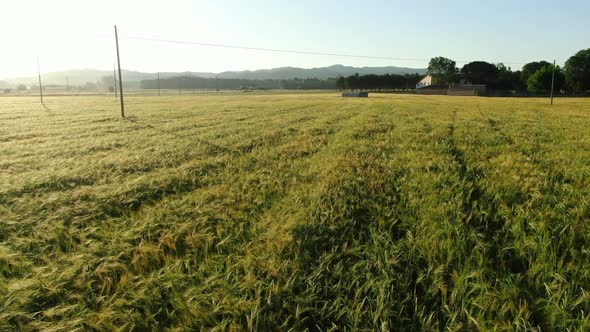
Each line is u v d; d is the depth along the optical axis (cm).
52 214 682
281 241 514
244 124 2458
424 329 343
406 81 16312
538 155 1190
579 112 3759
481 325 336
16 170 1090
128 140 1738
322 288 412
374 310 377
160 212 671
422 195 738
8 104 5756
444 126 2180
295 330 344
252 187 852
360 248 505
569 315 347
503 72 14575
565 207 644
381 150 1333
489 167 1007
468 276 404
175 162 1195
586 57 11094
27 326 354
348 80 16288
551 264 431
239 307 371
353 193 765
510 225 573
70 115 3462
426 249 489
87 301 397
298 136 1784
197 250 515
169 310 387
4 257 489
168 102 6300
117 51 3117
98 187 860
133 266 473
